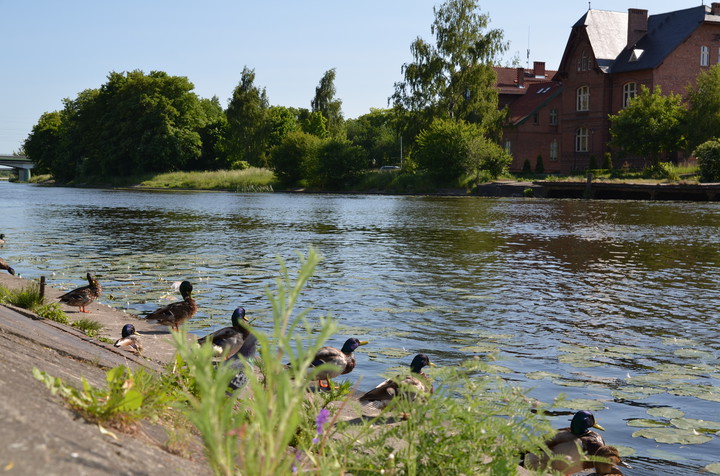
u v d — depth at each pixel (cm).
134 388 327
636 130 6266
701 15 6988
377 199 6097
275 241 2600
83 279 1609
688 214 3941
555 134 8175
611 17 7750
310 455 282
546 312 1309
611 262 2041
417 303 1384
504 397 380
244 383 466
